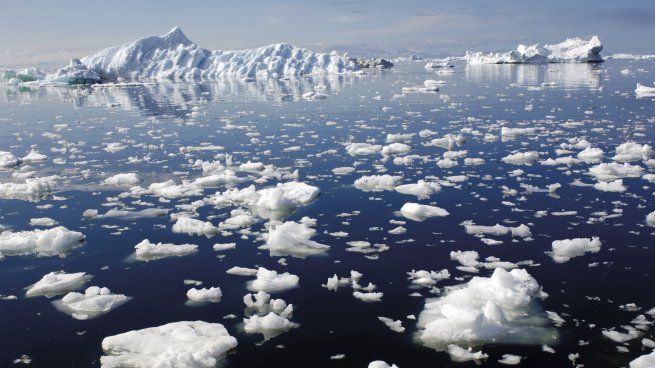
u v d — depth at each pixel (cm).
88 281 733
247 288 697
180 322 599
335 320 610
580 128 1795
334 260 778
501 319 589
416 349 549
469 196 1059
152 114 2680
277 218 968
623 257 749
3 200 1140
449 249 802
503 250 790
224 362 536
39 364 542
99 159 1555
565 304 627
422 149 1551
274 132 1964
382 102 2892
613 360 520
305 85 4631
